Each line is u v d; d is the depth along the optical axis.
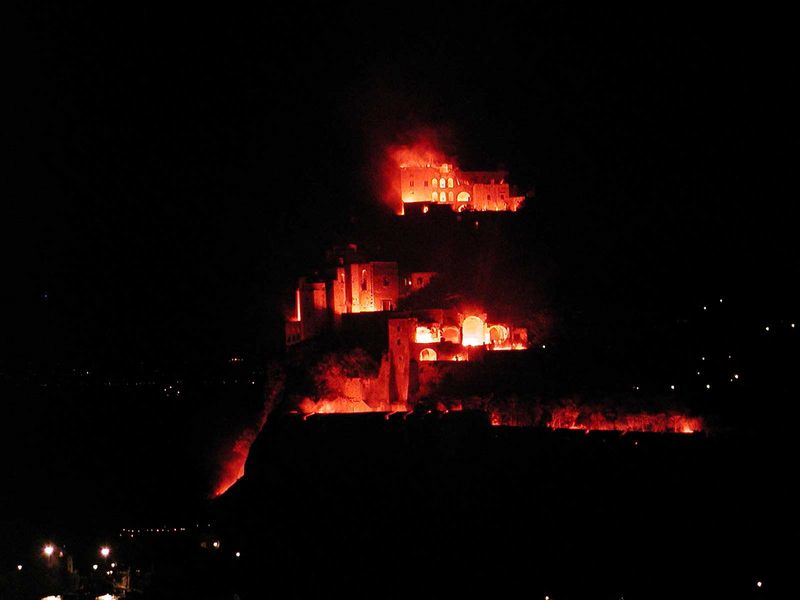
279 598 180.62
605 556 177.88
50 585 167.88
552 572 179.88
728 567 166.50
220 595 173.25
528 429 197.00
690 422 199.62
